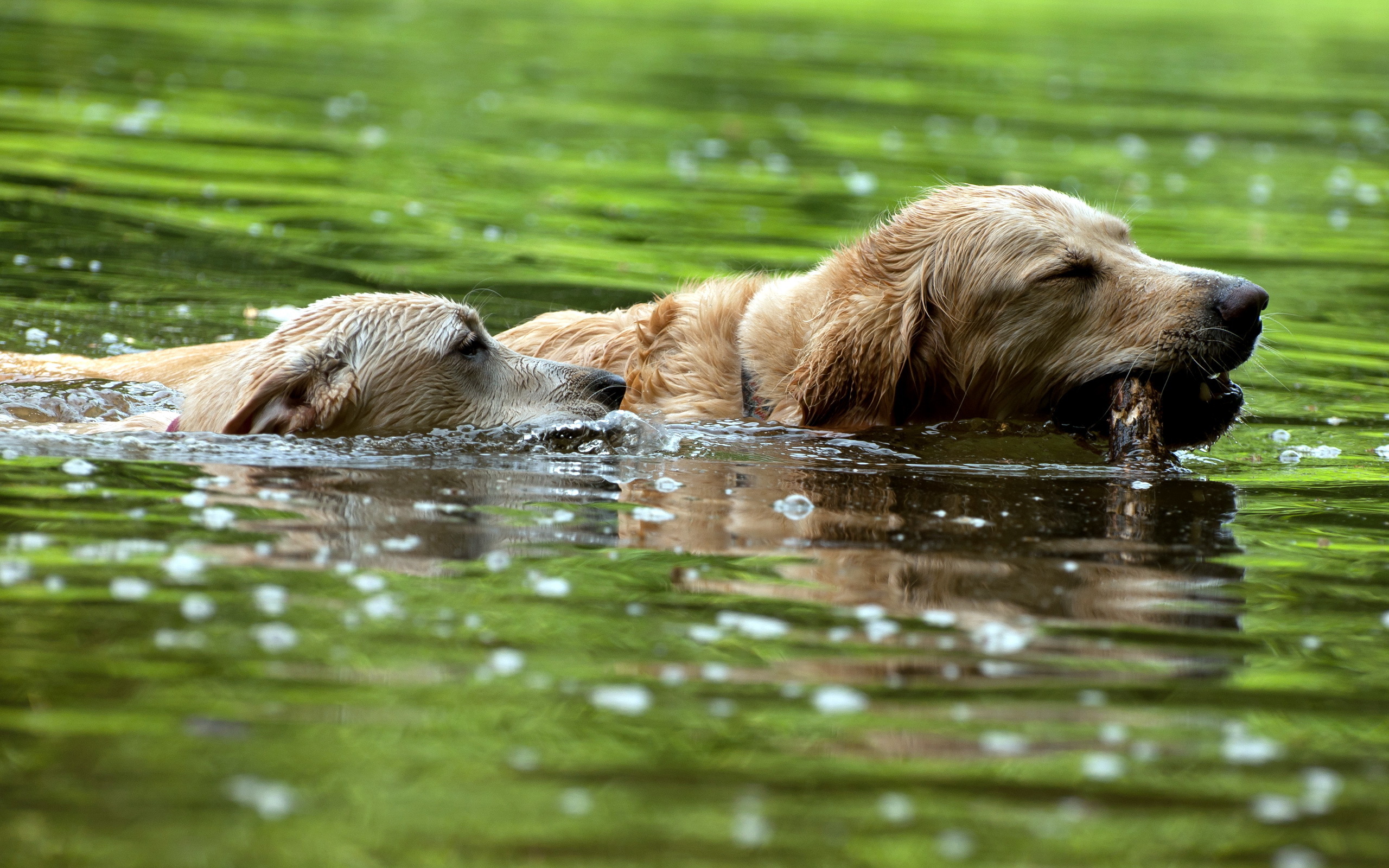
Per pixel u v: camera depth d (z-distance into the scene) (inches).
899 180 1348.4
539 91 1807.3
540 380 623.8
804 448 573.9
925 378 611.2
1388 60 2598.4
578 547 431.2
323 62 1909.4
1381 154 1646.2
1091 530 469.7
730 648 356.8
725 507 483.2
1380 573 431.2
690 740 308.0
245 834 265.4
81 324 767.1
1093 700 331.9
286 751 295.9
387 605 374.6
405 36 2242.9
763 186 1305.4
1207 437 605.6
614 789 286.7
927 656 355.3
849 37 2615.7
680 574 410.0
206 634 350.6
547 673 338.3
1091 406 616.1
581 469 532.4
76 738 297.7
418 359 598.2
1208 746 311.3
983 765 300.5
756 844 268.1
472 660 343.9
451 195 1197.1
